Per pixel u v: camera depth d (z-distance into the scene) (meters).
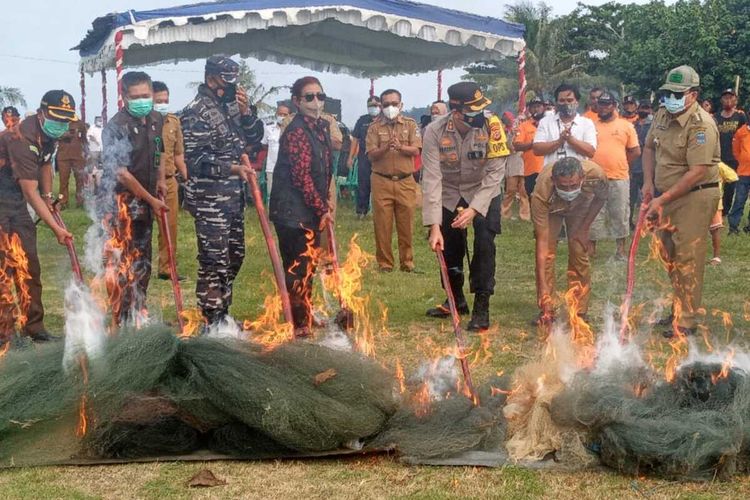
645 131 13.78
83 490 4.03
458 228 7.40
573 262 7.42
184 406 4.49
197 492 4.01
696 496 3.95
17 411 4.44
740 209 13.56
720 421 4.24
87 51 11.45
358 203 15.95
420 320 7.86
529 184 13.80
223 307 6.78
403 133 10.26
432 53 13.97
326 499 3.93
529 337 7.14
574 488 4.04
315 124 6.88
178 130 9.38
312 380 4.59
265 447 4.46
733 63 34.56
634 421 4.21
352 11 10.78
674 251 7.10
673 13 38.62
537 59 40.12
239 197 6.75
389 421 4.64
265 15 10.35
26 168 6.34
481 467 4.30
